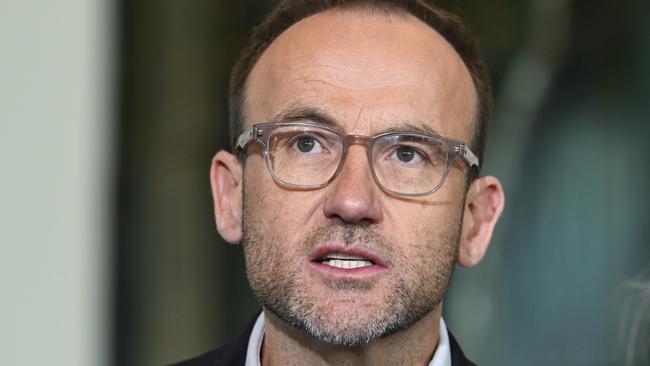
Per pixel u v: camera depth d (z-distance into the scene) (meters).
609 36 18.16
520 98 18.30
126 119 16.70
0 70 15.40
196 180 17.19
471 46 7.77
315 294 6.93
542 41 18.23
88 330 15.83
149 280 16.86
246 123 7.57
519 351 18.02
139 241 16.81
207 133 17.30
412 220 7.02
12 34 15.42
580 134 18.27
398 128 7.11
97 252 15.97
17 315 15.41
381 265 6.95
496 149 18.34
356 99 7.11
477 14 18.17
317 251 6.94
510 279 18.20
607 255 18.11
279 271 7.03
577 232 18.20
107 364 16.16
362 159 7.01
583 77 18.27
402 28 7.42
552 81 18.30
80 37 15.73
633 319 10.45
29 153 15.46
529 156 18.39
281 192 7.07
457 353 7.72
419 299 7.03
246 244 7.29
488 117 7.93
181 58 17.22
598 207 18.20
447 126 7.33
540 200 18.28
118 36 16.56
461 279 18.16
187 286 17.03
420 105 7.19
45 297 15.49
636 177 18.09
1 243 15.39
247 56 7.75
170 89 17.12
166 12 17.14
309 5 7.55
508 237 18.25
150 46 17.05
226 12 17.47
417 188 7.07
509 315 18.08
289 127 7.13
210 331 17.23
